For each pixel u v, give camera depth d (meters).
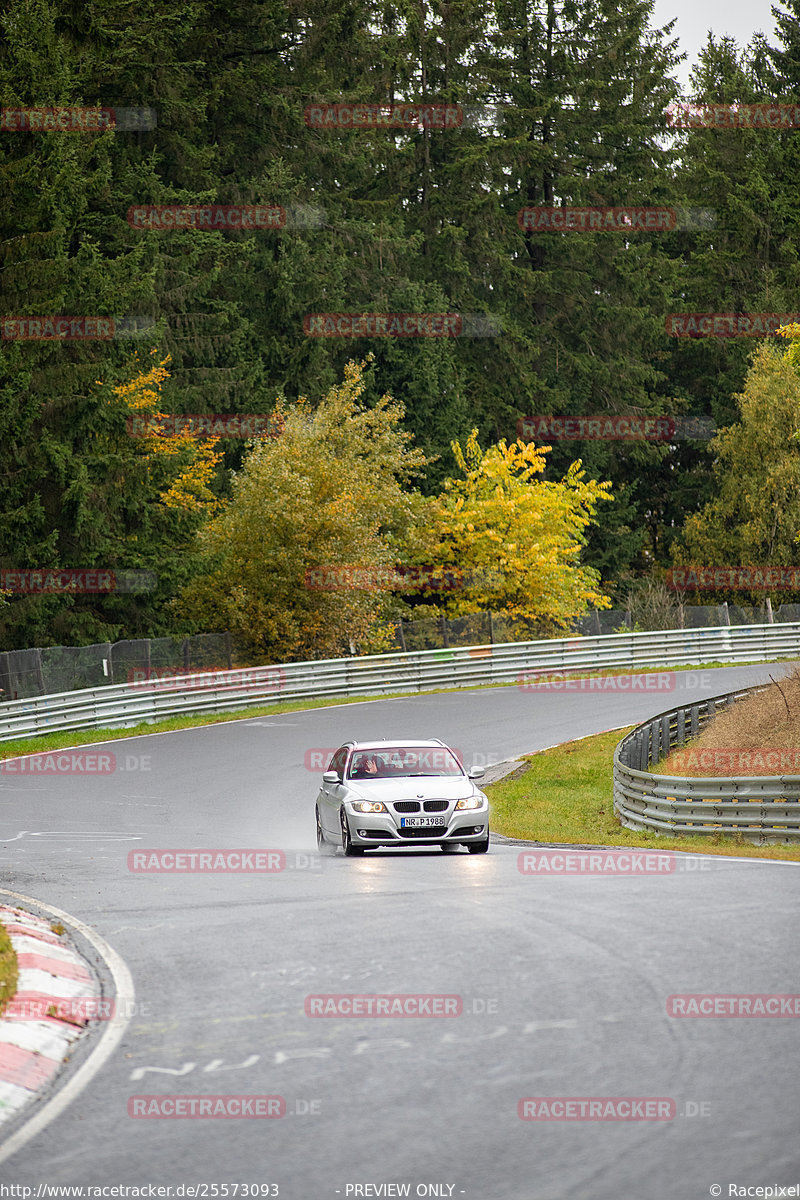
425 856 45.69
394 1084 17.88
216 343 152.12
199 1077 18.48
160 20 139.12
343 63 182.75
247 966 25.08
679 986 22.38
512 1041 19.59
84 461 111.50
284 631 121.38
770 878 33.84
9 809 61.78
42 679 94.19
